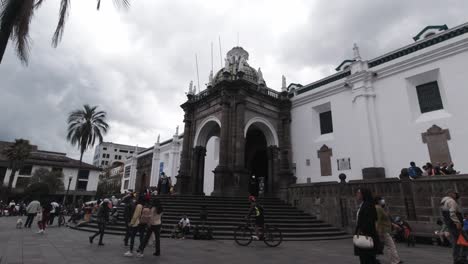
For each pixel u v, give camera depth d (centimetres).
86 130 3578
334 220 1619
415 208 1304
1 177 4753
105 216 1077
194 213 1562
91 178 5541
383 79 1998
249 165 2914
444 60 1720
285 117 2605
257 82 2839
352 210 1548
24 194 3881
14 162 4128
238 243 1099
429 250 1048
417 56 1825
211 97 2498
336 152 2183
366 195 534
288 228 1453
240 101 2270
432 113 1755
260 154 2930
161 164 4106
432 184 1259
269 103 2573
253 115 2417
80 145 3591
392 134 1877
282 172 2141
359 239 489
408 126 1812
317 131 2420
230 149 2183
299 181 2402
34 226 1798
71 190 5194
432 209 1244
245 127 2311
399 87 1902
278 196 2148
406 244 1212
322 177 2245
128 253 838
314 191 1766
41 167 4703
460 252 720
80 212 2220
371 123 1967
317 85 2484
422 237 1231
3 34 782
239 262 782
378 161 1870
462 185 1162
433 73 1775
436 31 1995
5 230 1488
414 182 1324
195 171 2530
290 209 1806
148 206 914
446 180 1212
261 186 2808
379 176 1830
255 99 2462
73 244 1055
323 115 2423
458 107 1622
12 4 798
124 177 5725
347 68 2286
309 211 1769
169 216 1510
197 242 1146
